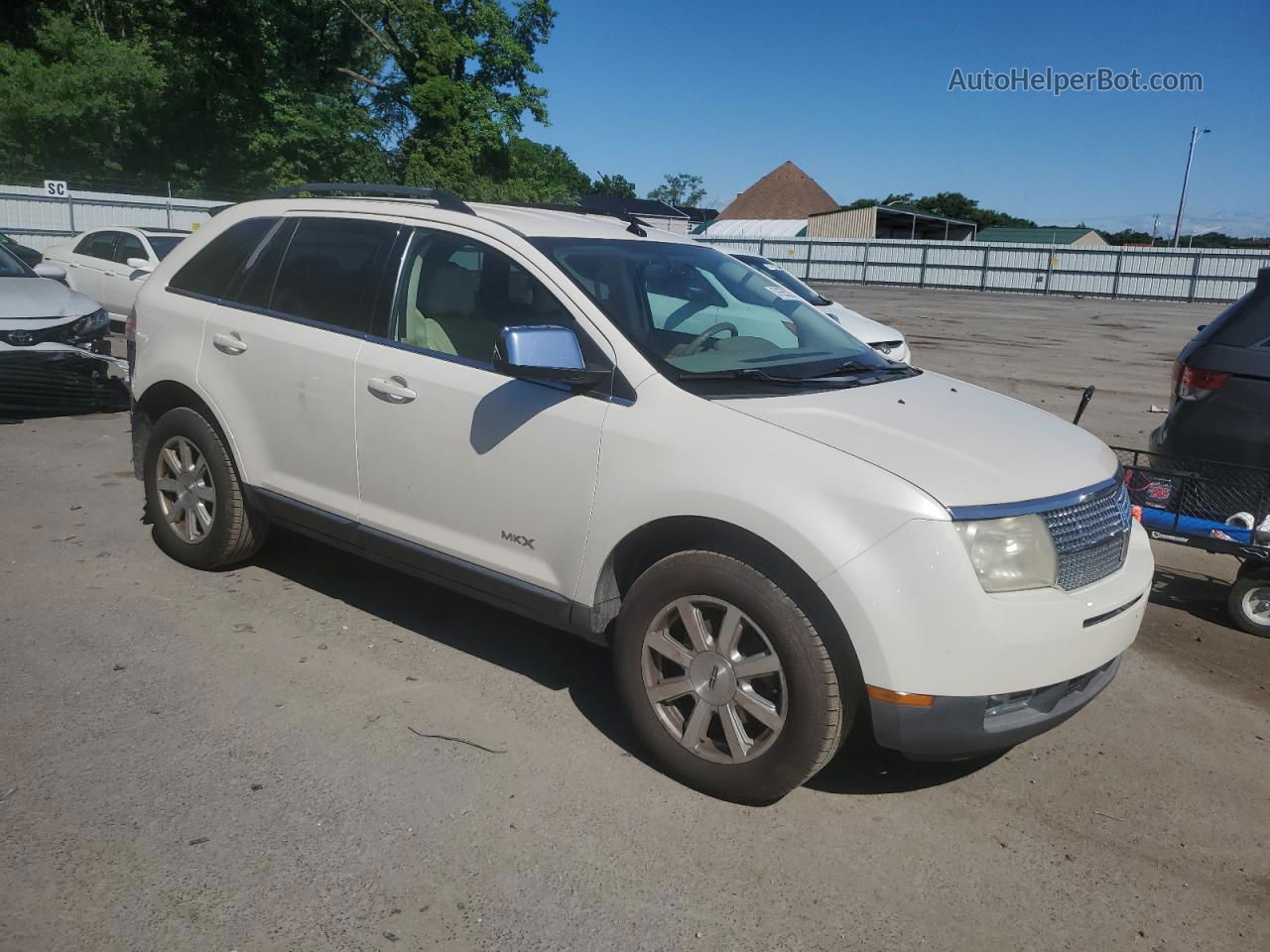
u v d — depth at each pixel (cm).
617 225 445
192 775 329
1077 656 305
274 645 427
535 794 330
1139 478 509
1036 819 335
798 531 296
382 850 298
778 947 269
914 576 288
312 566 518
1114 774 367
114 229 1432
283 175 3831
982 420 353
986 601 290
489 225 395
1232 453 533
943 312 2769
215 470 471
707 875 296
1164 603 547
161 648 418
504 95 4119
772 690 318
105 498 619
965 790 351
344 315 422
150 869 283
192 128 3812
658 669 343
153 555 520
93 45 3756
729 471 312
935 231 5956
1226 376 533
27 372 805
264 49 3769
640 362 344
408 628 453
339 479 421
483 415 370
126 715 364
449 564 387
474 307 390
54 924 260
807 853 310
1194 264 3694
